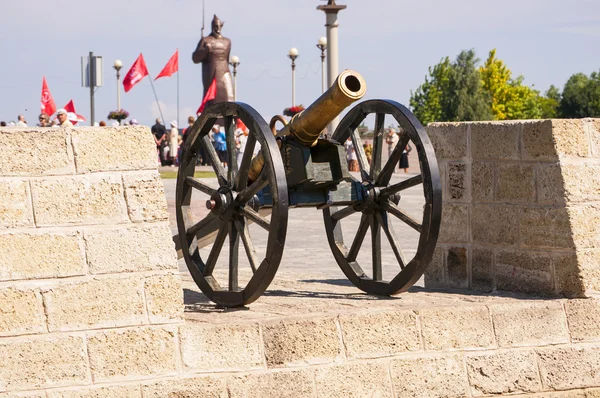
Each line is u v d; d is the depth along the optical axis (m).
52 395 6.66
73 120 46.06
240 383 7.02
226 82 56.78
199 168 38.78
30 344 6.64
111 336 6.80
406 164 42.34
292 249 15.87
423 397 7.55
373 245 9.40
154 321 6.89
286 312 7.97
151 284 6.89
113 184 6.88
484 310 7.85
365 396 7.38
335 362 7.33
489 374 7.78
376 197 9.17
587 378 8.10
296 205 9.16
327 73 28.88
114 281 6.83
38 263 6.70
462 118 113.69
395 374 7.49
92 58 29.73
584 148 8.59
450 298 8.76
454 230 9.74
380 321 7.50
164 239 6.94
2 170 6.67
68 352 6.70
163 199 6.96
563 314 8.13
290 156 9.07
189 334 6.95
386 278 12.15
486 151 9.32
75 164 6.82
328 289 9.99
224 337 7.03
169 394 6.84
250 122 8.23
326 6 28.47
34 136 6.74
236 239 8.70
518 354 7.90
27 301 6.66
